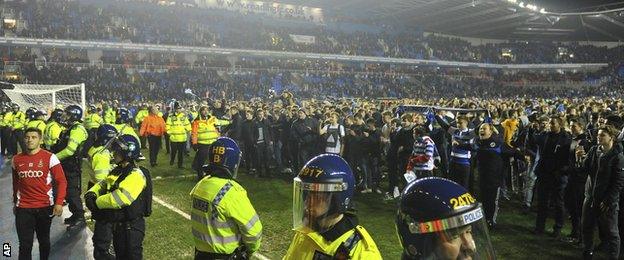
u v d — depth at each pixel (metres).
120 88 31.09
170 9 41.81
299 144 11.60
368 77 45.34
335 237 1.97
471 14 50.19
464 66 50.97
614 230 5.67
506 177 9.85
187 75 36.66
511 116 10.73
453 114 11.57
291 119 12.62
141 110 19.95
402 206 1.58
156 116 13.84
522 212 8.53
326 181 1.96
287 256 2.13
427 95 44.28
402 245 1.60
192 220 3.70
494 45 58.06
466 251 1.51
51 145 8.59
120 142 4.51
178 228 7.51
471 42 61.03
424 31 57.88
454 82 49.78
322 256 1.96
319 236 1.98
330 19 51.59
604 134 5.60
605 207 5.63
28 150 5.38
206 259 3.60
